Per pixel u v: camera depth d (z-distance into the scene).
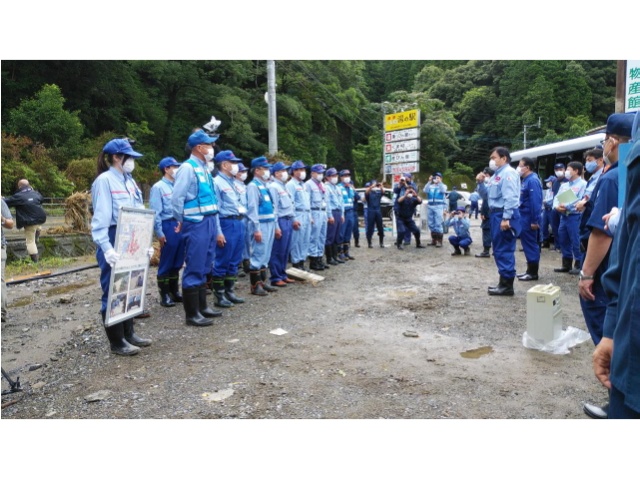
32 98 19.19
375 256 10.83
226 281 6.30
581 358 4.15
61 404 3.44
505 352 4.32
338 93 34.41
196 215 5.15
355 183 41.00
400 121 14.80
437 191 12.32
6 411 3.39
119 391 3.60
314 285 7.48
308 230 8.39
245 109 25.77
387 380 3.70
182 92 27.59
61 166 17.41
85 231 12.30
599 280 3.18
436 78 55.41
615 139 3.09
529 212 7.35
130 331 4.61
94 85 23.11
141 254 4.48
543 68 46.88
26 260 10.05
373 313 5.72
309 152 31.20
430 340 4.67
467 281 7.61
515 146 46.41
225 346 4.55
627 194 1.59
